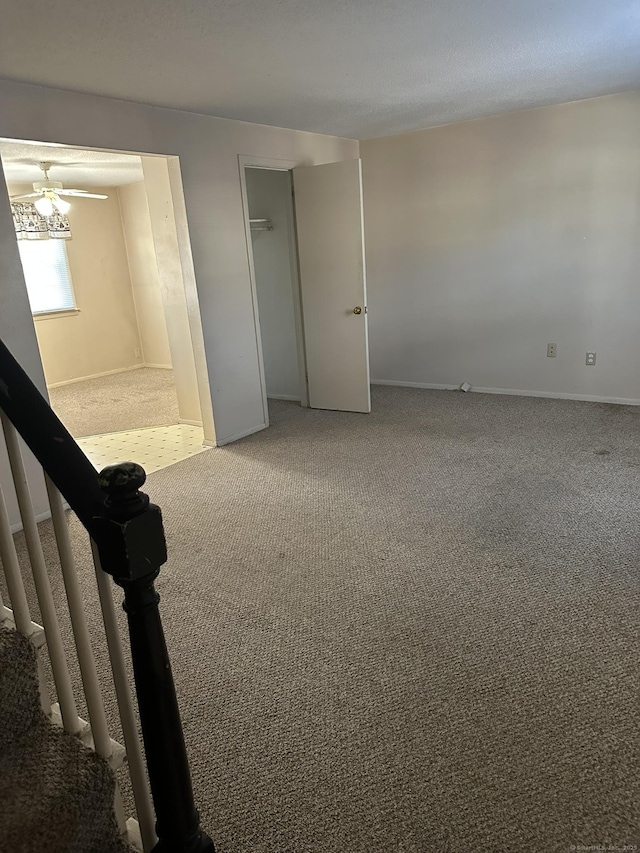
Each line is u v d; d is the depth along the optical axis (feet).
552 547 8.75
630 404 15.74
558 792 4.91
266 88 11.03
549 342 16.53
